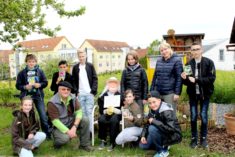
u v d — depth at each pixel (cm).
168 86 633
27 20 1144
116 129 635
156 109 579
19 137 588
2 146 665
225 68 4078
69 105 640
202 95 614
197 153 602
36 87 688
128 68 675
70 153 612
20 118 593
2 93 1318
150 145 594
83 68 712
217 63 4094
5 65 2400
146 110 708
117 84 685
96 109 795
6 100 1300
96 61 7031
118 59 7500
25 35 1198
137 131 627
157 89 649
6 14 1045
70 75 717
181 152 606
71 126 636
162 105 579
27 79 692
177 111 813
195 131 638
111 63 7344
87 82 710
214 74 610
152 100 577
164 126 559
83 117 635
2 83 1761
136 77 665
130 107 643
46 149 639
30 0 1105
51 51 6519
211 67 610
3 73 2359
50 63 2553
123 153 613
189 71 617
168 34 1180
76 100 646
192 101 633
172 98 634
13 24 1145
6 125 865
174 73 632
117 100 667
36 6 1160
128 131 624
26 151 579
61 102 628
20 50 1395
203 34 1173
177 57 638
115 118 638
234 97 1244
